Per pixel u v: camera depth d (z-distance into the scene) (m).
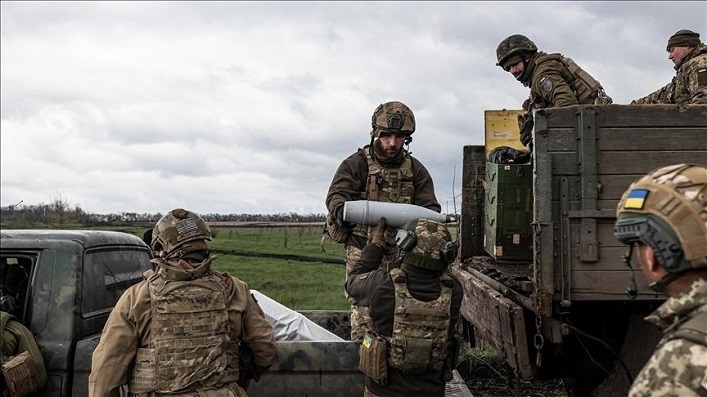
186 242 2.92
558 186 3.51
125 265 4.16
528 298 3.67
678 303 1.67
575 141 3.52
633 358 3.92
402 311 3.08
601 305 4.19
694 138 3.52
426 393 3.14
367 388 3.29
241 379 3.16
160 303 2.80
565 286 3.46
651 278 1.75
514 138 5.91
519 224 4.88
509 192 4.89
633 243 1.78
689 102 4.39
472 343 5.91
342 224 3.89
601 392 4.25
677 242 1.64
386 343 3.11
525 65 4.82
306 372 3.55
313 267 13.68
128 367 2.83
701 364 1.54
